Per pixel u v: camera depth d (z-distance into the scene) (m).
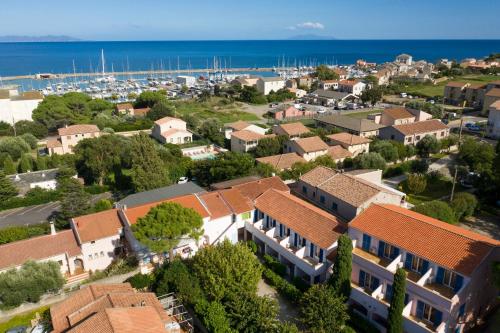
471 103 161.88
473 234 42.34
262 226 56.72
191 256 51.88
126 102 169.88
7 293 42.88
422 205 57.66
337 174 61.88
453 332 36.94
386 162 93.19
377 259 43.56
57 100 138.00
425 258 38.84
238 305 38.84
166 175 73.88
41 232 60.19
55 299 45.72
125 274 49.62
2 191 75.25
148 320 34.22
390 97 190.88
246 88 188.75
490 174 69.06
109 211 56.56
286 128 112.50
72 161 91.06
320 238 47.22
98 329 31.97
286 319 42.47
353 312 41.81
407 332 37.84
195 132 130.00
